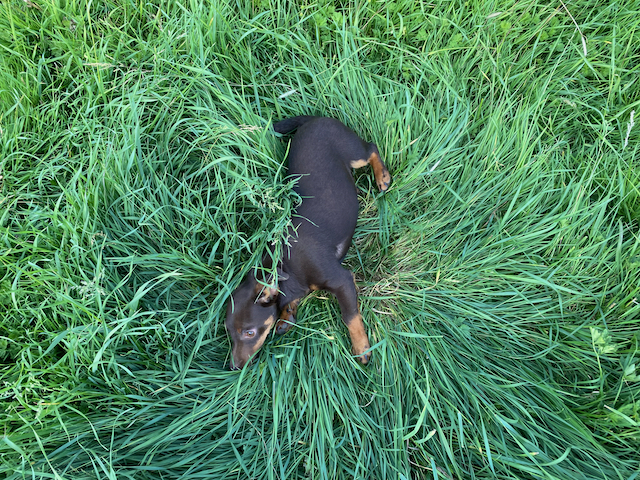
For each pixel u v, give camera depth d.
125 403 0.65
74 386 0.62
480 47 0.79
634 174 0.71
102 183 0.69
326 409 0.66
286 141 0.81
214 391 0.67
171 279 0.71
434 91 0.79
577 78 0.78
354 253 0.80
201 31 0.75
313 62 0.79
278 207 0.69
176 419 0.65
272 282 0.69
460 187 0.77
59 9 0.75
